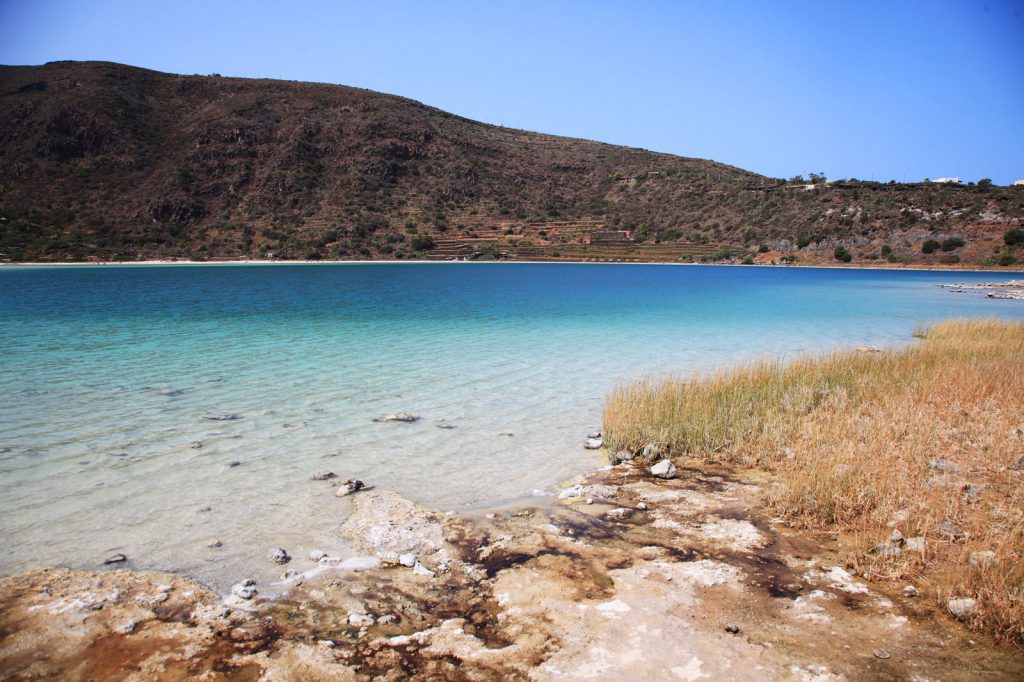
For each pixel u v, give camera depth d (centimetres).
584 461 995
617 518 738
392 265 9819
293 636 494
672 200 13638
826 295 4762
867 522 678
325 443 1051
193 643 483
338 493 823
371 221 11862
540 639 482
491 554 641
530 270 8669
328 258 10644
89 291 4394
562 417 1251
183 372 1633
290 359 1839
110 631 501
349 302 3791
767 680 425
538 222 12975
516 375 1648
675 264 10862
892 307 3809
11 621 515
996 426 991
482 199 13738
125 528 711
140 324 2625
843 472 769
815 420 1082
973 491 742
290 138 13575
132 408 1255
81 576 596
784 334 2536
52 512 754
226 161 12606
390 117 15100
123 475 882
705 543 654
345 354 1941
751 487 845
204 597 557
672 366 1798
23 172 11256
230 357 1864
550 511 767
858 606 521
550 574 589
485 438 1102
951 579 533
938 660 444
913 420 1023
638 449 1031
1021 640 463
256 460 958
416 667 449
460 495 838
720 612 515
